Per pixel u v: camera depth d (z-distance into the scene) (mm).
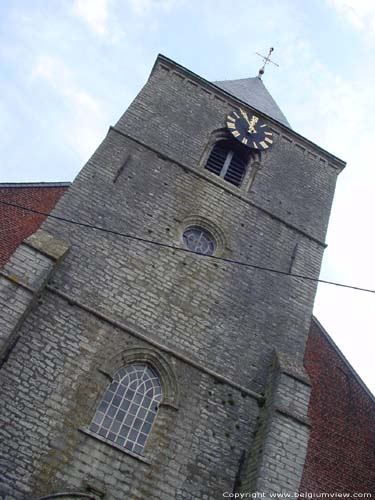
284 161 21609
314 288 18031
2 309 12297
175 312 15320
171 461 12820
